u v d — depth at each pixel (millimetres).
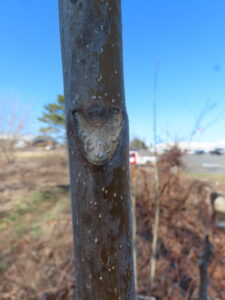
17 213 5859
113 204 431
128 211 458
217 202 3584
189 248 3938
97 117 419
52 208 6230
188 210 4844
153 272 3084
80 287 455
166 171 4605
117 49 452
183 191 4871
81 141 422
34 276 3119
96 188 423
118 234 439
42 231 4633
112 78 438
